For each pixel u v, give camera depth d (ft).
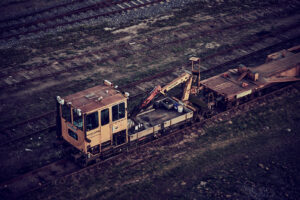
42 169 60.29
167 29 107.76
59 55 94.94
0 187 56.85
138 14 114.32
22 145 65.98
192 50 98.63
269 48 99.55
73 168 60.90
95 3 117.39
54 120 72.74
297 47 89.56
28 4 115.96
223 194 55.98
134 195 56.13
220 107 76.33
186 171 60.70
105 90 62.54
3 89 81.35
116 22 110.01
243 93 74.54
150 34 104.83
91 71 89.20
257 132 70.13
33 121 72.13
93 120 57.52
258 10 120.26
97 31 105.60
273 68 81.05
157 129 65.46
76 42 100.63
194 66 91.61
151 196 55.98
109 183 58.18
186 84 71.36
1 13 110.11
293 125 71.97
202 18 114.52
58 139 63.67
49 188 56.85
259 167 61.46
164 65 92.22
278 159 63.26
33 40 100.17
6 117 73.26
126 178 59.16
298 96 80.64
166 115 69.21
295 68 82.28
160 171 60.64
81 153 59.47
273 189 57.11
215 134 69.41
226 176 59.57
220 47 100.27
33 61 92.02
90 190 56.90
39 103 77.87
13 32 102.27
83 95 61.05
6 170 60.64
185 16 115.24
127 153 63.72
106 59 93.04
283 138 68.49
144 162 62.39
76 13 112.27
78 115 57.00
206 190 56.85
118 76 87.51
